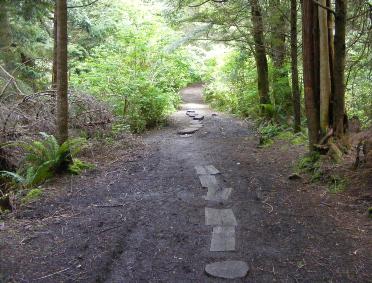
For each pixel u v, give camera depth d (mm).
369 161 5188
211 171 6230
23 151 6145
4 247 3623
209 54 18641
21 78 10164
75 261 3400
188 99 21062
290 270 3227
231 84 15023
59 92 5949
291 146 7535
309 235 3838
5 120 6094
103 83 10359
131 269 3293
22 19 10188
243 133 9797
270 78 11188
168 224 4199
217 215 4398
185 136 9617
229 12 8914
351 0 6402
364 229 3926
